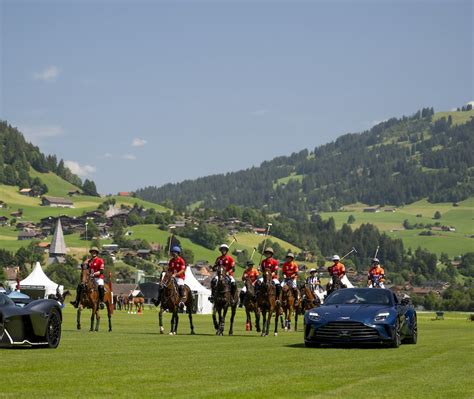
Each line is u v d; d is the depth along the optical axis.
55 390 15.37
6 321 23.12
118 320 61.41
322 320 27.28
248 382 17.09
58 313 25.17
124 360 21.58
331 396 15.16
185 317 76.44
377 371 19.64
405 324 29.69
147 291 155.00
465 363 22.27
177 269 36.91
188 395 15.01
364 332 27.14
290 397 14.93
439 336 40.78
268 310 36.25
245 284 40.78
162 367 19.91
